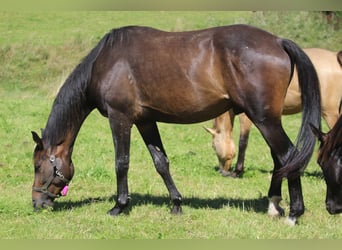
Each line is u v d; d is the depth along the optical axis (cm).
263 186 1238
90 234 847
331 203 862
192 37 880
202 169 1424
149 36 908
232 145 1346
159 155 968
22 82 3092
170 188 964
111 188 1186
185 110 882
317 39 3281
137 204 1029
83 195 1124
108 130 1978
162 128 2100
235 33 855
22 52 3281
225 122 1336
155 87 886
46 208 973
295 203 873
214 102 870
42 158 964
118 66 906
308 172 1384
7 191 1140
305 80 838
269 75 830
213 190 1179
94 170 1316
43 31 3659
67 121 958
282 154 843
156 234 847
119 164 930
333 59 1260
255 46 837
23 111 2223
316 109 837
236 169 1352
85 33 3594
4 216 945
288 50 844
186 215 946
